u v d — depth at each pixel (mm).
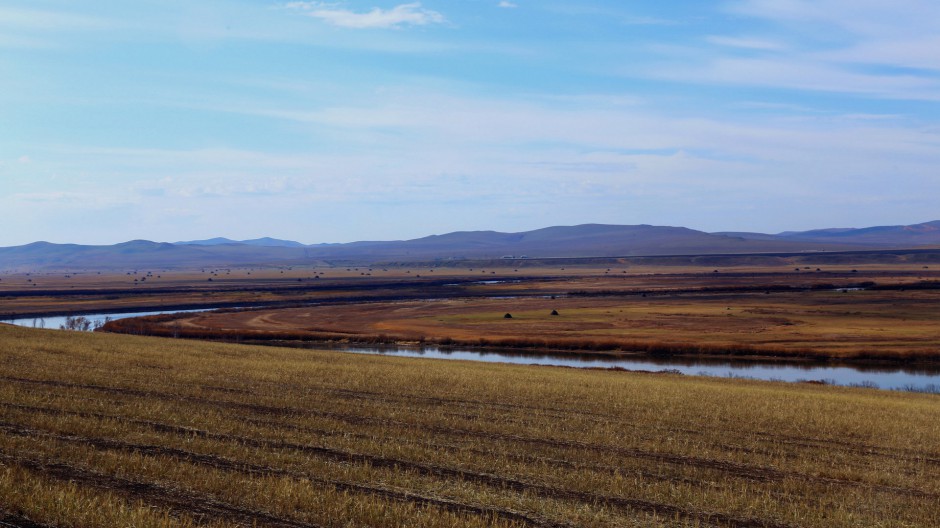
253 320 123062
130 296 181500
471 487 18812
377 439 24031
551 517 16703
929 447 26609
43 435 21969
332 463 20359
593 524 16297
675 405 33844
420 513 16109
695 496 18734
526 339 94188
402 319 123125
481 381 40031
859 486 20969
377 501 16922
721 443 25984
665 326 107000
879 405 37312
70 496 15664
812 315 118562
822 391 47031
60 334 60844
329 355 55656
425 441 23938
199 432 23828
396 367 47062
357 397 33250
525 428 26859
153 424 24719
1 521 14617
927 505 19109
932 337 90812
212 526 14883
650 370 71500
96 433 22562
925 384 63344
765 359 80312
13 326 65812
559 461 22141
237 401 30422
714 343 87562
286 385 35906
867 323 106812
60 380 33250
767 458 23875
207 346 58125
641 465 21984
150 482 17797
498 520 16328
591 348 89500
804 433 28547
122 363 41125
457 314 130625
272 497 16547
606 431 26844
